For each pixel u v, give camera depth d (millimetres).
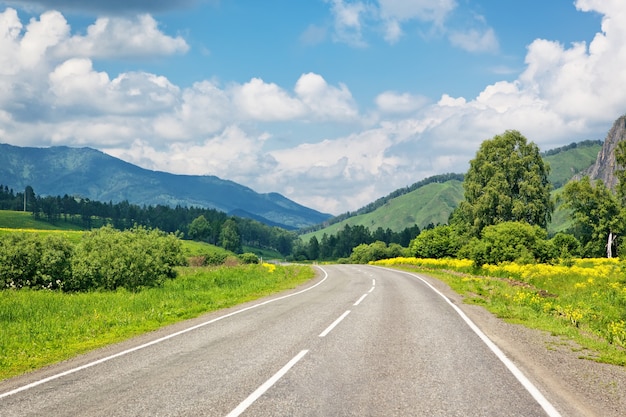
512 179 66312
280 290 25875
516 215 63750
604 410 5980
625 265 26219
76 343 11383
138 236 29719
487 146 68312
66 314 15812
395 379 7355
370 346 9938
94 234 26906
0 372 8734
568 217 78188
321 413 5797
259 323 13344
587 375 7754
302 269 48500
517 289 23469
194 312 16516
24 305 17484
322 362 8516
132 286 25469
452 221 84188
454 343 10273
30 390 7164
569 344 10438
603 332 12172
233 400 6332
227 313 15898
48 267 24203
